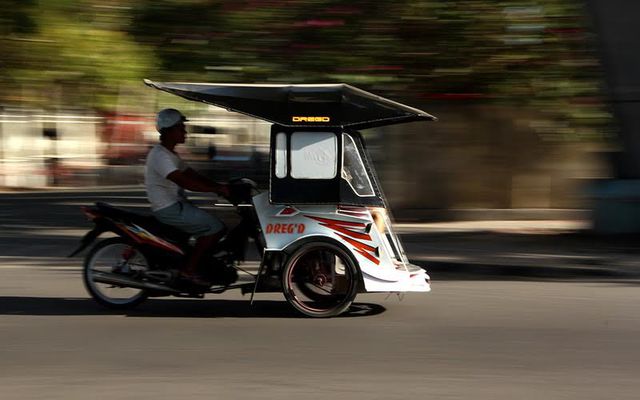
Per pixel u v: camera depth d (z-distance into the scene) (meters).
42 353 8.60
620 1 16.91
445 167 20.89
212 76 19.80
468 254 15.00
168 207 10.27
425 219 20.75
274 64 19.58
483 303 11.26
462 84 20.25
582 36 19.91
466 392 7.34
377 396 7.21
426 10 19.55
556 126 20.88
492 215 20.77
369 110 9.94
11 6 20.22
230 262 10.45
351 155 10.16
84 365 8.15
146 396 7.19
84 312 10.56
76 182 37.50
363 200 10.12
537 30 19.94
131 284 10.31
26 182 36.59
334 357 8.47
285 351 8.69
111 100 23.45
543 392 7.36
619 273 13.41
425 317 10.35
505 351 8.74
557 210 20.84
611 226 17.08
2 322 9.99
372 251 10.07
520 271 13.73
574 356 8.57
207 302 11.23
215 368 8.05
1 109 25.41
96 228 10.34
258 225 10.31
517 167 20.97
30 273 13.62
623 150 17.44
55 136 40.31
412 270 10.33
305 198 10.01
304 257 10.18
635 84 17.11
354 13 19.52
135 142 38.81
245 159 28.47
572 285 12.74
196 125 33.44
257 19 19.48
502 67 20.12
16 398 7.15
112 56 20.53
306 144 10.02
